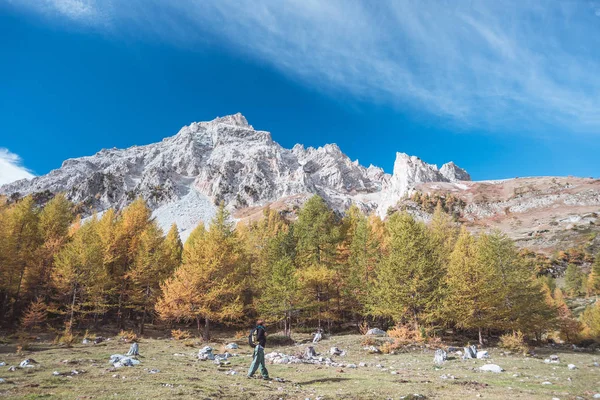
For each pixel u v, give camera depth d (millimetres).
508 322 31641
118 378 11031
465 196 181750
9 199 189750
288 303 33594
